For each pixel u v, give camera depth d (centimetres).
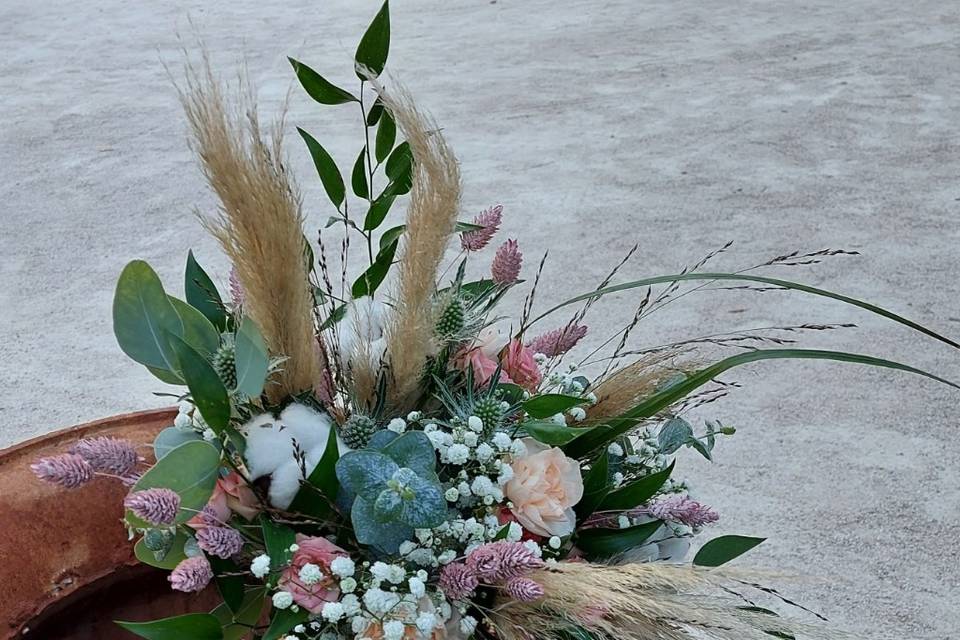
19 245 389
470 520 87
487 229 108
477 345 106
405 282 90
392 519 78
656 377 106
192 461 82
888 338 305
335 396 97
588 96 550
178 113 546
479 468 91
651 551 102
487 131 498
